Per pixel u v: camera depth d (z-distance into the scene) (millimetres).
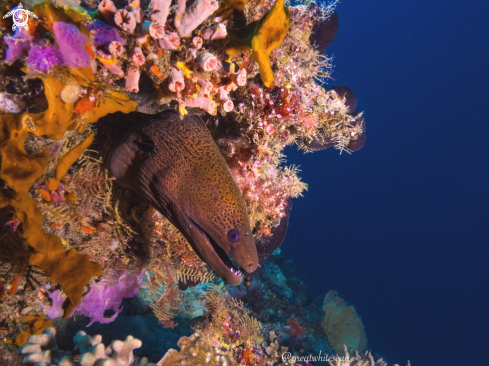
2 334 516
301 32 679
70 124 451
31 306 544
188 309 837
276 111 648
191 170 545
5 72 430
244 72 562
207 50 547
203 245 547
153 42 498
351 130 731
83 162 569
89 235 597
